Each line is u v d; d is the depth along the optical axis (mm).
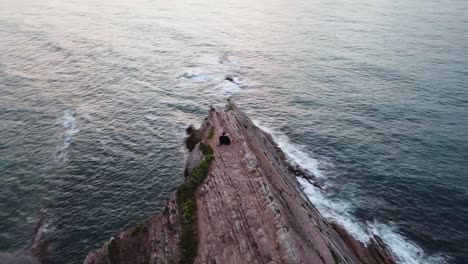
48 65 77625
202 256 26812
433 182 45719
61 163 46812
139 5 144000
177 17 126625
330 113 62594
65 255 34156
